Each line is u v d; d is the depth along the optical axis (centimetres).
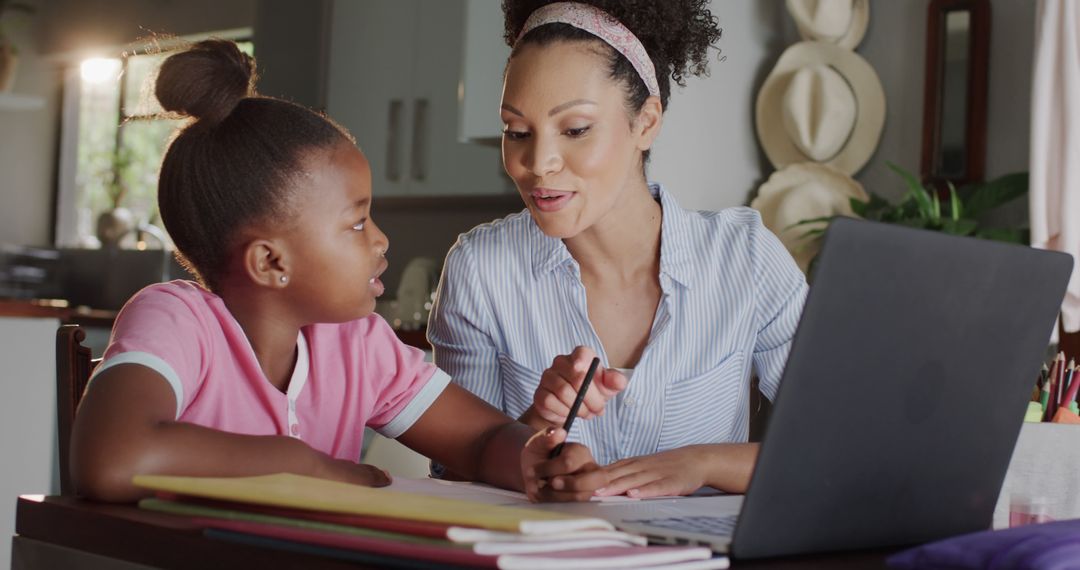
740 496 100
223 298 105
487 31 373
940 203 328
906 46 344
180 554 68
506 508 66
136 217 577
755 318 143
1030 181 285
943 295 71
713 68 343
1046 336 82
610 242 137
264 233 98
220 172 97
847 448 69
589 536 62
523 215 147
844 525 72
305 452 85
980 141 324
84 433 81
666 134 325
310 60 461
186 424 83
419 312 399
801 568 67
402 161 438
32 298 571
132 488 78
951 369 74
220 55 99
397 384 119
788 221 336
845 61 345
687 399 140
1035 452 105
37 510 78
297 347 111
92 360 109
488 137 374
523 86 120
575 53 120
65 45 601
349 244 100
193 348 98
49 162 620
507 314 142
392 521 62
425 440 119
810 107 342
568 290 141
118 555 72
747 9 355
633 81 124
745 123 357
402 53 439
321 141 99
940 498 78
